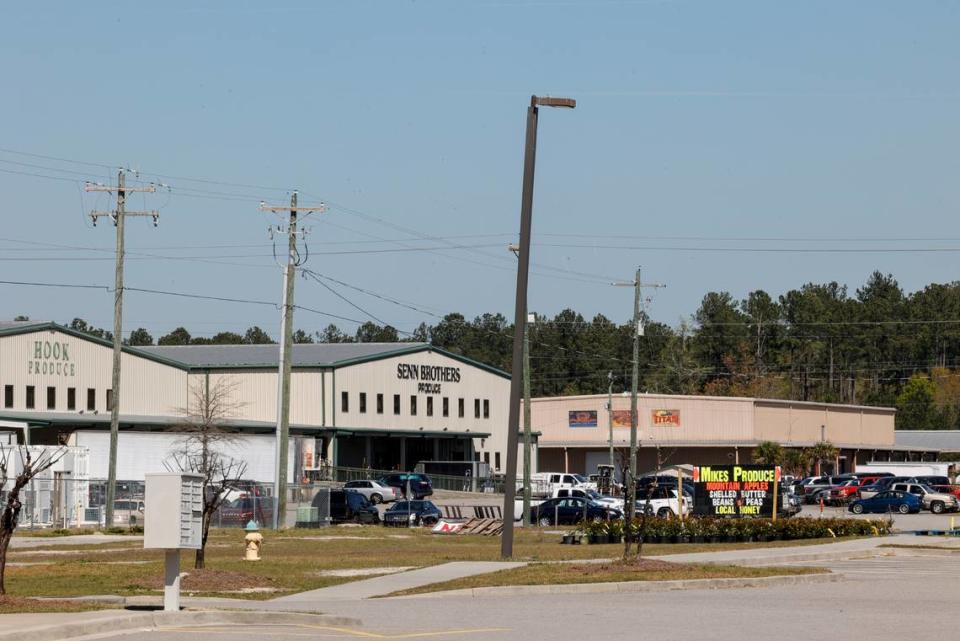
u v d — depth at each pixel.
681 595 45.03
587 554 66.44
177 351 181.12
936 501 131.12
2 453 92.19
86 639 31.11
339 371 168.62
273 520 100.69
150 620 34.25
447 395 189.25
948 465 180.75
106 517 95.88
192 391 160.88
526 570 52.53
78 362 146.12
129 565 56.12
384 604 42.00
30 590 44.09
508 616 37.88
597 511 106.88
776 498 87.06
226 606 39.69
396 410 179.12
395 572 53.69
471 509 130.38
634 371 125.81
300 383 168.25
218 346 185.75
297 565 58.09
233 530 93.75
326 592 45.78
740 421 197.75
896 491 132.12
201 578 47.81
